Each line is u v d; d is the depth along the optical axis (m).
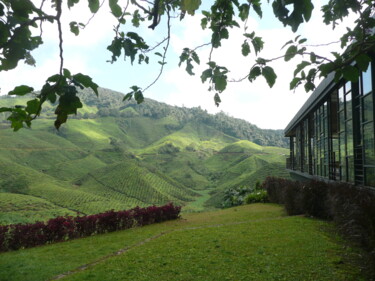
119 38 1.71
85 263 5.94
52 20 1.08
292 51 1.60
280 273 4.51
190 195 86.25
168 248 6.48
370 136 8.00
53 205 61.75
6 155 100.62
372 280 4.11
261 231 7.69
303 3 1.08
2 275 5.42
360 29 1.93
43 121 146.75
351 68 1.60
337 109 11.56
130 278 4.66
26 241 9.01
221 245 6.41
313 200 9.48
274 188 15.73
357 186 8.48
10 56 1.10
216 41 1.90
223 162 126.88
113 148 131.50
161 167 121.06
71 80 0.99
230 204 19.50
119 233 10.14
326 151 13.04
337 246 5.80
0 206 55.41
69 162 107.94
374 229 4.94
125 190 82.44
